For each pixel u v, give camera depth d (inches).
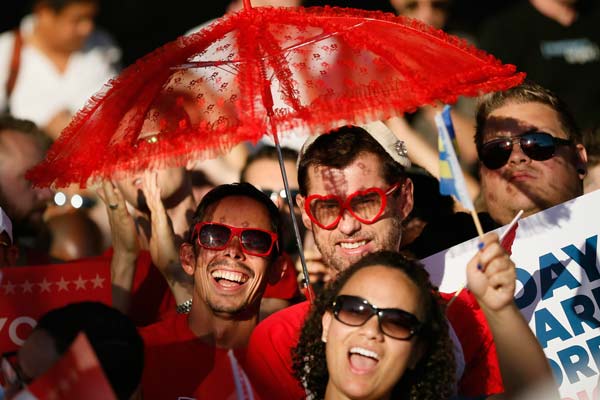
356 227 563.5
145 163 546.0
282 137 524.1
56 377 454.9
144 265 689.6
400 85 535.8
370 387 482.9
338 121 525.0
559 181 631.2
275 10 569.6
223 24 570.9
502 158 633.0
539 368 494.9
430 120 901.2
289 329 558.9
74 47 982.4
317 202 565.9
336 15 570.3
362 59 548.7
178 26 1058.7
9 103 973.2
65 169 553.6
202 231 582.6
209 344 585.3
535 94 637.9
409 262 498.9
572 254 602.9
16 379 488.1
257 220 584.1
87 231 827.4
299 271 719.7
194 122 545.3
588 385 594.9
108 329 485.7
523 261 603.8
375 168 564.4
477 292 488.1
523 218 609.0
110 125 558.9
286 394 548.7
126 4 1036.5
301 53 553.9
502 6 1029.8
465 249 596.4
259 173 764.0
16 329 580.7
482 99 645.3
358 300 482.6
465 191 493.4
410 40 558.9
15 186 694.5
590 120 983.6
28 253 701.3
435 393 496.1
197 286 586.9
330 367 488.7
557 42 994.7
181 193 690.8
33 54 976.9
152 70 566.9
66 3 968.3
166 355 581.9
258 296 588.1
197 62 562.3
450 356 497.4
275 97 541.6
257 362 556.7
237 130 510.6
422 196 667.4
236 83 542.9
